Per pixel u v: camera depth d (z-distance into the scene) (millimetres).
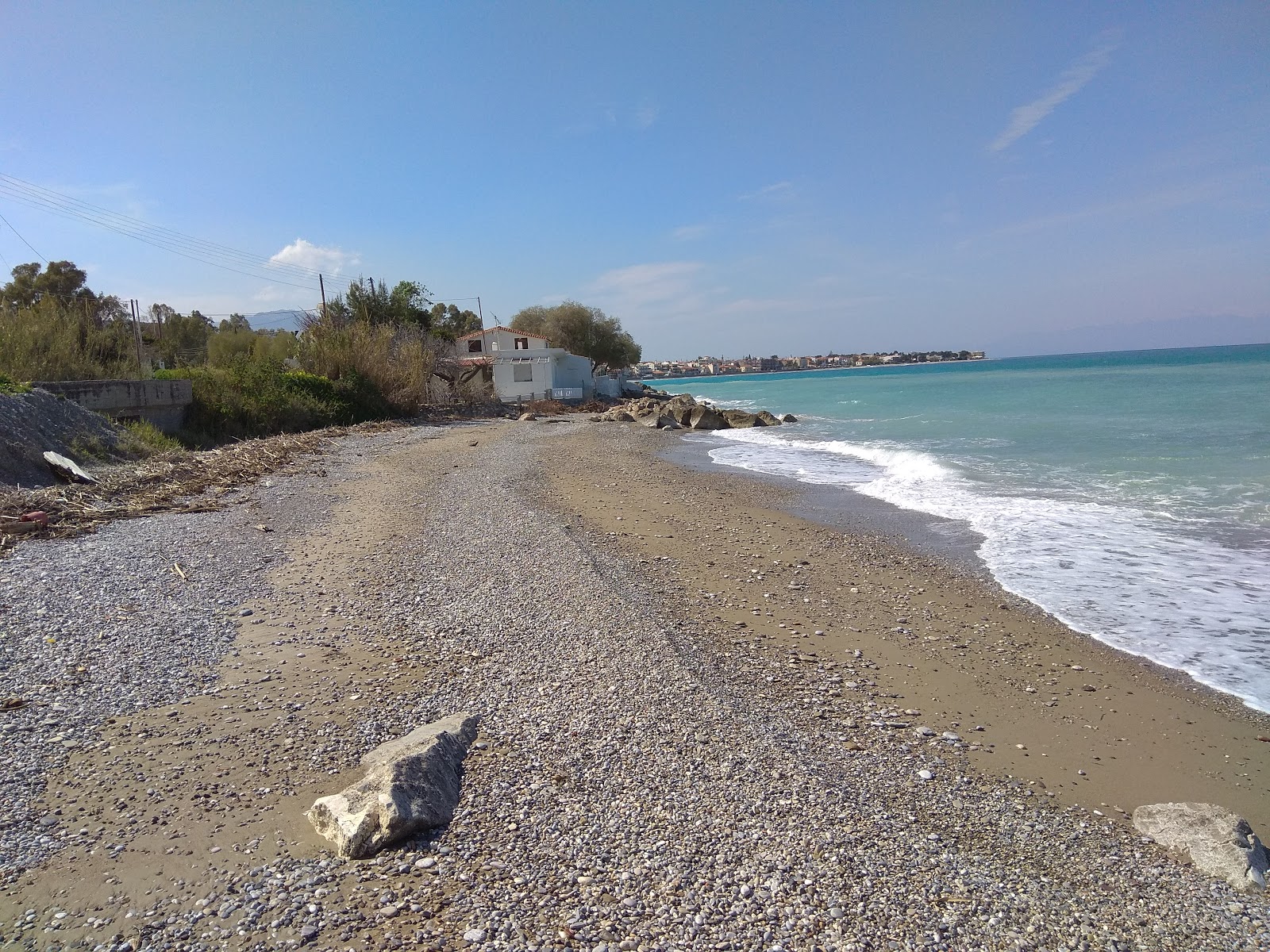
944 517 14336
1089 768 5742
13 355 21438
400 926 3600
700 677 6680
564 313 80000
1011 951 3551
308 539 11719
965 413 35281
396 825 4188
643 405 45250
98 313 29766
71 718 5707
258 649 7199
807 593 10016
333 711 5938
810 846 4273
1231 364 70500
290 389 33469
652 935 3545
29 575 9102
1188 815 4828
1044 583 10133
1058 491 16000
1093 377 59688
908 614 9188
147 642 7246
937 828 4730
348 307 51031
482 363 56750
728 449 27891
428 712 5934
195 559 10195
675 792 4793
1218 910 4008
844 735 6047
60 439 17047
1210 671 7395
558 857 4137
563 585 9188
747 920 3664
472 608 8391
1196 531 12242
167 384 24797
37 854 4125
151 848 4195
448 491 16422
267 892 3838
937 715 6582
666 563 11352
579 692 6258
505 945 3471
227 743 5410
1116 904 4035
